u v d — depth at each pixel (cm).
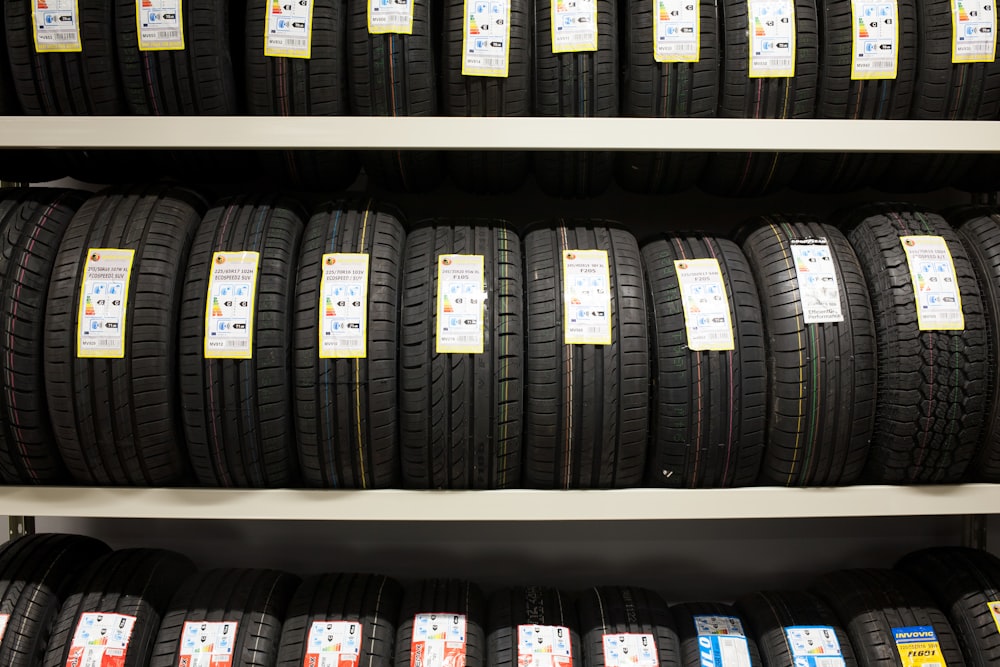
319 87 120
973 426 118
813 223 130
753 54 120
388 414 114
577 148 114
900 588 138
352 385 112
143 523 173
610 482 120
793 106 123
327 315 113
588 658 127
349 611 130
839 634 133
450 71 119
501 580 175
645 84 121
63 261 115
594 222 131
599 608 135
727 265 123
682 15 119
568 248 122
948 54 122
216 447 115
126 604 126
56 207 124
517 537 174
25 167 145
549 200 169
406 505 118
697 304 118
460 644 126
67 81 119
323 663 123
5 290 113
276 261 117
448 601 135
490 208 169
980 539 172
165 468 118
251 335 113
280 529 173
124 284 113
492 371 113
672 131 114
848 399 116
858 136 116
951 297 118
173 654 123
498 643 129
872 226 127
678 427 116
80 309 112
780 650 131
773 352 118
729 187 145
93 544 148
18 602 125
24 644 122
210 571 141
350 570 175
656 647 128
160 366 112
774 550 176
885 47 121
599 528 175
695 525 175
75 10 117
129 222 118
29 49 118
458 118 113
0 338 112
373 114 122
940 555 146
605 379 113
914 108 126
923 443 119
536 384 114
